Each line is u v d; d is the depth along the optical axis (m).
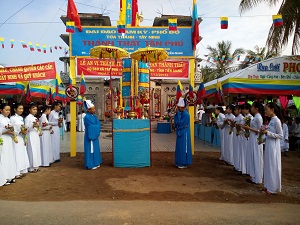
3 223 3.91
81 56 9.77
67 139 14.66
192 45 9.89
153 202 4.91
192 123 10.13
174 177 6.80
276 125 5.51
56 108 8.83
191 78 9.91
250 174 6.39
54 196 5.26
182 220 4.06
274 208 4.69
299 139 11.66
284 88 10.13
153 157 9.53
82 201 4.94
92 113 7.87
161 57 8.38
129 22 10.44
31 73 10.56
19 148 6.62
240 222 4.01
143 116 9.43
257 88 10.07
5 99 13.09
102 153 10.36
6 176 6.00
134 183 6.20
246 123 6.51
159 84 24.17
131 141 7.94
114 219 4.07
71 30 9.18
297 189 5.91
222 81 10.67
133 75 9.75
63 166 8.12
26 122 7.30
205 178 6.74
